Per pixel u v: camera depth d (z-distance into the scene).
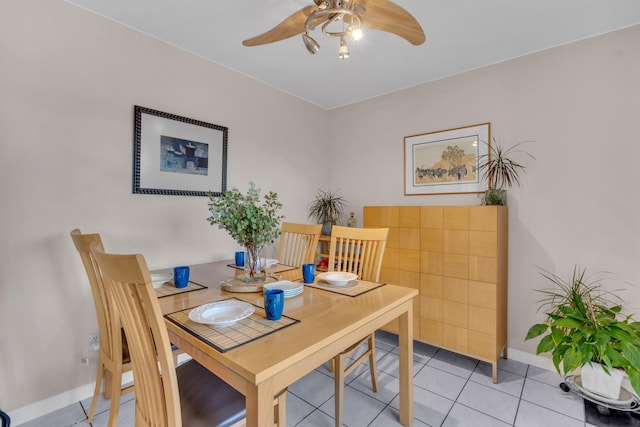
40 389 1.73
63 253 1.80
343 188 3.55
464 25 2.01
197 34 2.15
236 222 1.60
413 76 2.79
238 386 0.91
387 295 1.54
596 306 1.95
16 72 1.64
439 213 2.40
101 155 1.93
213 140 2.52
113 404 1.43
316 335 1.07
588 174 2.13
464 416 1.77
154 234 2.18
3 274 1.61
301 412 1.80
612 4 1.79
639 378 1.61
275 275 1.89
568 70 2.20
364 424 1.70
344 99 3.37
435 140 2.84
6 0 1.61
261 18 1.97
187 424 1.04
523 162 2.38
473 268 2.24
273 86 3.03
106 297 1.46
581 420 1.73
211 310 1.26
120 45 2.01
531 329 2.05
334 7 1.28
